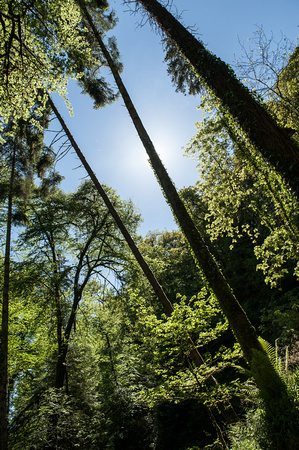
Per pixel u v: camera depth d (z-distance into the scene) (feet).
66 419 30.27
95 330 49.16
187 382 17.25
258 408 12.23
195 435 52.26
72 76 23.79
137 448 50.29
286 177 12.12
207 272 16.79
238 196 31.07
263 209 29.19
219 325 18.02
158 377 42.68
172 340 17.79
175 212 19.43
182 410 60.18
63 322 42.50
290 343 25.90
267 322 48.42
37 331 42.39
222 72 14.52
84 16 30.22
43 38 20.71
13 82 22.31
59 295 41.73
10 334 36.83
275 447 10.19
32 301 41.47
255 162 20.75
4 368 25.39
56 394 31.32
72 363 50.93
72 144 35.53
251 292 66.44
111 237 50.49
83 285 44.19
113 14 32.30
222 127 27.53
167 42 23.59
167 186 20.31
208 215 34.91
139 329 23.02
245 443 12.80
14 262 42.01
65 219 48.06
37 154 34.22
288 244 26.73
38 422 27.99
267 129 12.79
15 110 24.58
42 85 24.18
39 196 46.85
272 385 11.50
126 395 48.49
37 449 27.07
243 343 14.38
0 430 22.91
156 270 48.52
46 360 43.21
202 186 35.24
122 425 48.34
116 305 44.29
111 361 54.19
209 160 32.89
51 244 46.80
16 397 41.11
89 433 39.47
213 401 16.65
